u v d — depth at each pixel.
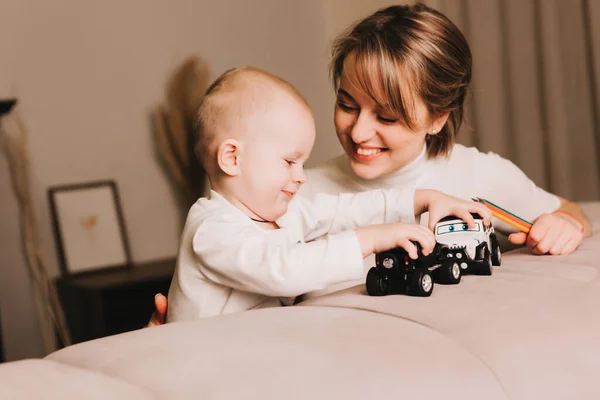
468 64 1.33
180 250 1.09
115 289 2.71
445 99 1.26
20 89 2.91
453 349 0.62
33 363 0.64
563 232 1.06
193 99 3.21
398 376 0.57
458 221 0.98
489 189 1.50
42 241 2.95
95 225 3.03
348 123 1.30
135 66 3.17
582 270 0.88
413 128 1.25
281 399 0.53
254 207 1.12
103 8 3.09
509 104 3.39
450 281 0.85
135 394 0.54
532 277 0.86
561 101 3.22
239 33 3.52
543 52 3.24
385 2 3.54
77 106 3.04
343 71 1.26
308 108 1.15
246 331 0.67
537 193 1.55
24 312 2.89
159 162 3.23
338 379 0.56
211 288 1.05
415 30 1.22
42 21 2.95
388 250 0.91
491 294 0.77
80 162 3.05
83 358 0.65
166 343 0.65
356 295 0.85
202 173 3.17
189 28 3.34
